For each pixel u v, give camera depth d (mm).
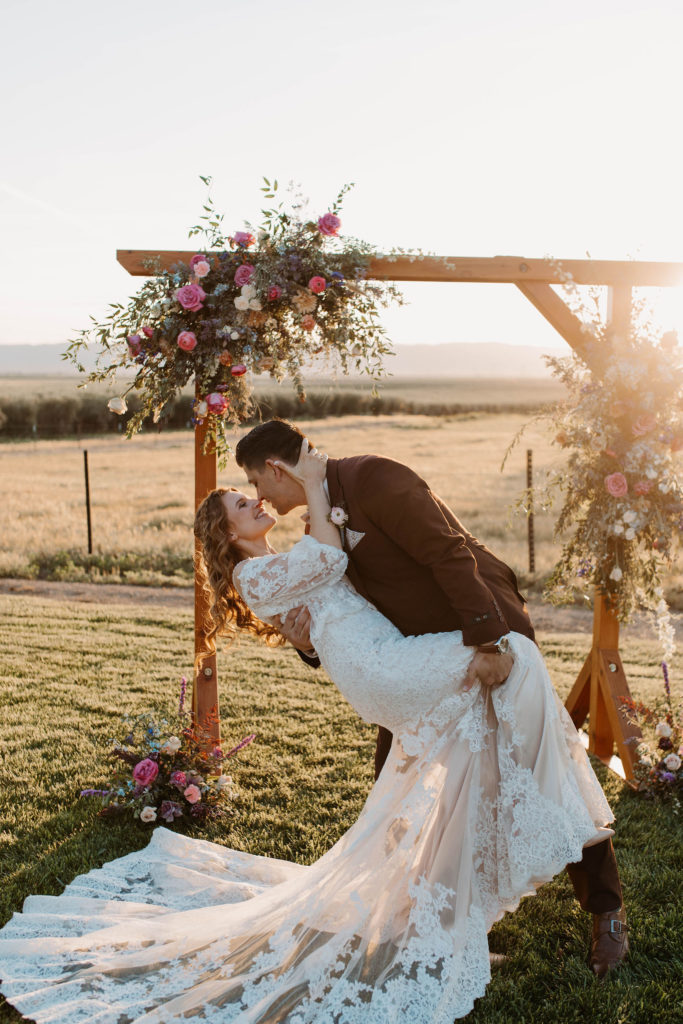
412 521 2451
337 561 2537
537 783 2457
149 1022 2303
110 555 11930
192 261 3572
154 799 3727
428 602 2566
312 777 4160
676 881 3180
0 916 2941
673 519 3982
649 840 3543
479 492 20500
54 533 13508
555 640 7531
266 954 2471
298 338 3811
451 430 41906
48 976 2547
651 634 8070
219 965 2527
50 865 3328
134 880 3197
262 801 3924
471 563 2443
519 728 2465
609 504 4059
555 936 2859
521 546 13273
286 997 2342
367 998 2297
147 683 5727
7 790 3975
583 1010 2465
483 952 2379
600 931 2676
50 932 2793
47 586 10117
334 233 3637
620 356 3949
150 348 3656
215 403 3586
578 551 4289
